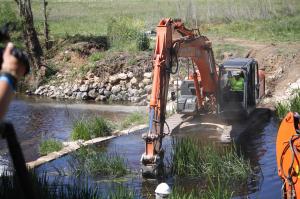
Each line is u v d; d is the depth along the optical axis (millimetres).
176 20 17281
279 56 30234
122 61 31906
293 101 22688
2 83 2084
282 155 10195
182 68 29969
